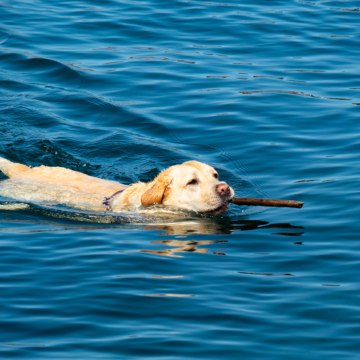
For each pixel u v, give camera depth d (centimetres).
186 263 895
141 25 2253
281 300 771
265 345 667
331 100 1689
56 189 1267
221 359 637
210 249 958
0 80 1828
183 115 1630
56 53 1994
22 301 763
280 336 685
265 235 1015
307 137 1473
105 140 1525
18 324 705
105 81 1819
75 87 1802
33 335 683
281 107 1655
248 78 1844
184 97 1728
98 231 1056
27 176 1330
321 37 2166
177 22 2292
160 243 988
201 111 1647
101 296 779
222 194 1123
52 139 1517
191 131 1545
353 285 808
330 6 2530
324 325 707
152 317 729
